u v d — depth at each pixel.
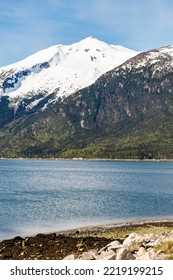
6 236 54.69
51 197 107.69
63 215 74.88
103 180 179.75
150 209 84.44
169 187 143.50
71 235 54.72
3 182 163.00
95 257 26.75
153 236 34.19
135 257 25.27
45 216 73.50
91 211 80.62
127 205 91.06
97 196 111.19
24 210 81.00
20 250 36.69
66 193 120.00
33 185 149.88
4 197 106.38
